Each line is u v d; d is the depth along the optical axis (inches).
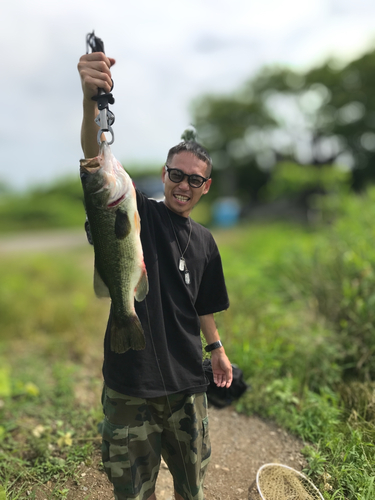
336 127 1084.5
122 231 61.8
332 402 122.6
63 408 130.3
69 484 94.4
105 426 68.4
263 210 818.2
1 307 237.0
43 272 353.4
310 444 108.6
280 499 88.5
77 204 1062.4
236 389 101.8
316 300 176.4
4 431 118.3
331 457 99.2
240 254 354.9
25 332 211.0
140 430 66.8
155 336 65.8
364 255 167.9
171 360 66.8
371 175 1057.5
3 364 170.1
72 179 1195.3
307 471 97.0
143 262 65.5
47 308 237.9
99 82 62.1
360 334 144.9
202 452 72.2
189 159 69.8
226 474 98.8
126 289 63.2
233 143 1398.9
